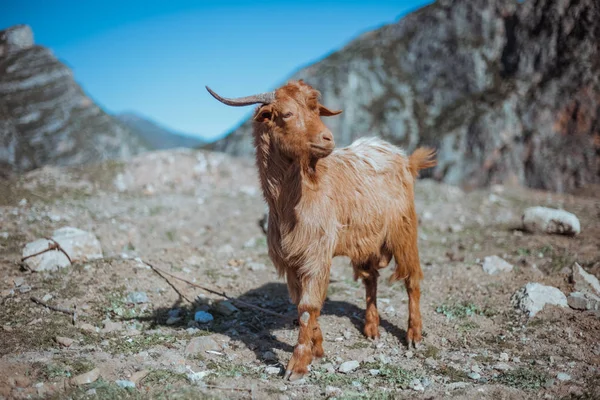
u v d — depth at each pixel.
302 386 4.35
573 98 16.61
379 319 6.03
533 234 9.53
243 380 4.36
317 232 4.56
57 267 6.80
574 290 6.55
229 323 5.88
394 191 5.43
